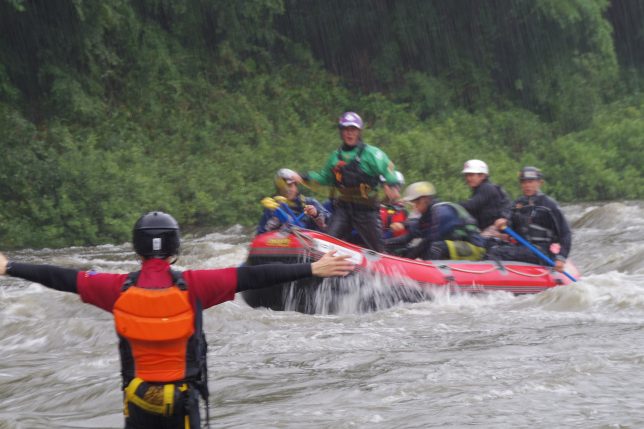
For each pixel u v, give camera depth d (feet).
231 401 25.61
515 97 195.31
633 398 23.36
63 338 38.06
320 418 22.76
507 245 54.34
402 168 150.51
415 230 54.29
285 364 30.81
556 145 175.11
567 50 191.72
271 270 17.48
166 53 148.36
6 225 104.73
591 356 28.94
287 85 168.45
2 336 38.86
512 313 42.37
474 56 190.08
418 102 179.73
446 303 47.50
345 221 50.75
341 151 50.62
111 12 128.06
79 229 108.37
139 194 114.93
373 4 181.57
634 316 39.75
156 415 16.90
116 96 140.97
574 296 43.80
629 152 179.93
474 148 168.76
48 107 128.57
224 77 159.43
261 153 139.54
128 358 17.13
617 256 65.31
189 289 17.21
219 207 123.85
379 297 47.44
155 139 138.21
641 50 222.48
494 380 26.18
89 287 17.29
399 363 29.96
